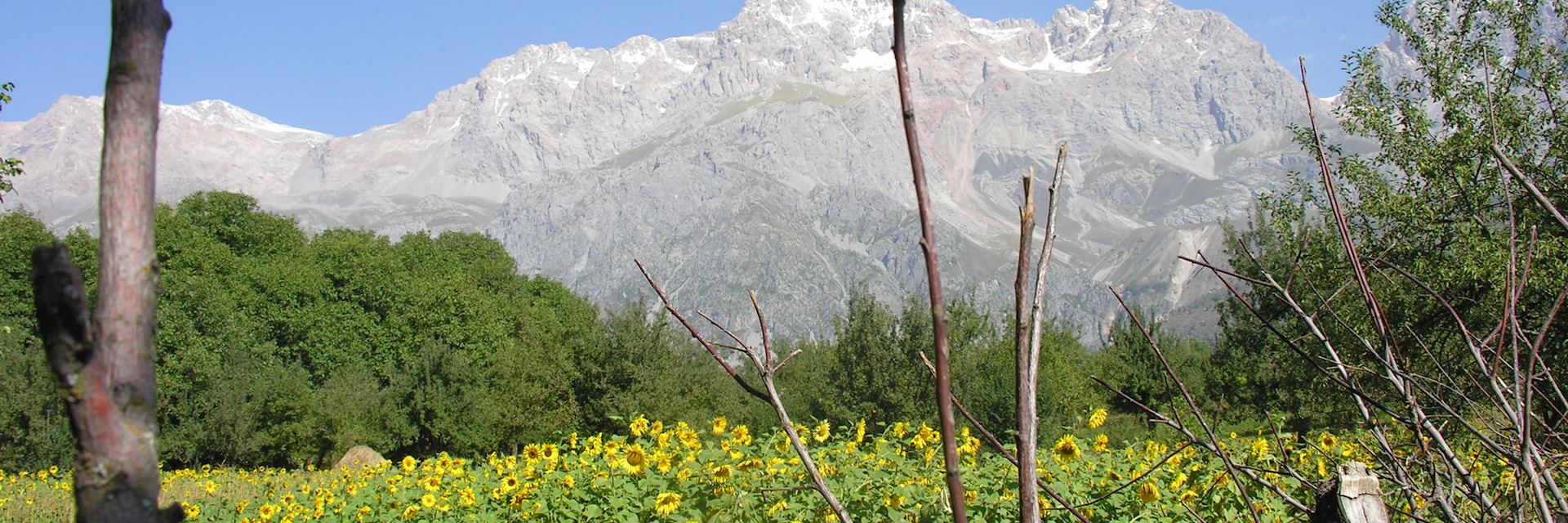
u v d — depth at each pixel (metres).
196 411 31.19
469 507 9.57
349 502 10.70
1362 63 13.08
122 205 1.19
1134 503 6.74
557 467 9.81
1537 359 2.62
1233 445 7.56
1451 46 12.11
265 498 13.90
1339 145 13.02
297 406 31.19
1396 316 8.73
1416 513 3.00
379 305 43.78
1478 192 11.30
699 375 26.11
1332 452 6.65
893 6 1.48
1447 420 3.12
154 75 1.24
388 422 31.14
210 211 46.06
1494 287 9.48
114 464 1.15
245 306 39.47
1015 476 7.24
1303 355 2.61
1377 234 11.95
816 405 22.19
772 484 6.80
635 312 26.16
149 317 1.20
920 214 1.49
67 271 1.16
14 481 21.97
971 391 19.83
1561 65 11.95
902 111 1.49
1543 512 2.17
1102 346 25.05
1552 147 10.97
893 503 6.41
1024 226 1.67
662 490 7.21
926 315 21.69
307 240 50.47
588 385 25.89
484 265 54.28
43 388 27.36
